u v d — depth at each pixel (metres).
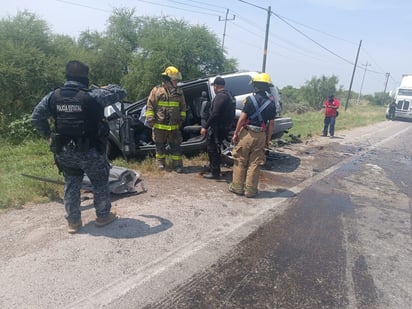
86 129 3.05
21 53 14.41
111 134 6.52
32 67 14.26
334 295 2.69
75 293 2.53
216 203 4.52
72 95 2.99
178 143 5.93
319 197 5.11
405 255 3.40
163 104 5.67
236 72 6.69
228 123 5.40
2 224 3.59
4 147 9.07
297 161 7.70
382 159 8.58
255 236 3.63
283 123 6.98
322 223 4.10
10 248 3.11
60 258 2.97
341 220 4.25
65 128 3.02
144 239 3.38
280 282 2.82
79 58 21.61
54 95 3.03
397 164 8.05
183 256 3.12
